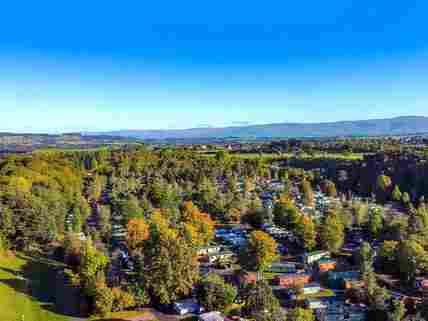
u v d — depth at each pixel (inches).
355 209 7362.2
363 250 5265.8
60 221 6368.1
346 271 5083.7
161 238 4473.4
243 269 5098.4
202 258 5615.2
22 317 3799.2
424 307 3941.9
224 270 5187.0
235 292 4045.3
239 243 6186.0
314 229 6102.4
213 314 3831.2
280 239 6599.4
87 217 7239.2
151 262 4271.7
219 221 7628.0
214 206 7839.6
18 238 5398.6
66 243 5388.8
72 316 3927.2
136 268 4677.7
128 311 4055.1
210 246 5905.5
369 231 6673.2
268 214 7504.9
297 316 3654.0
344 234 6476.4
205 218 6387.8
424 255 4874.5
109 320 3868.1
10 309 3922.2
